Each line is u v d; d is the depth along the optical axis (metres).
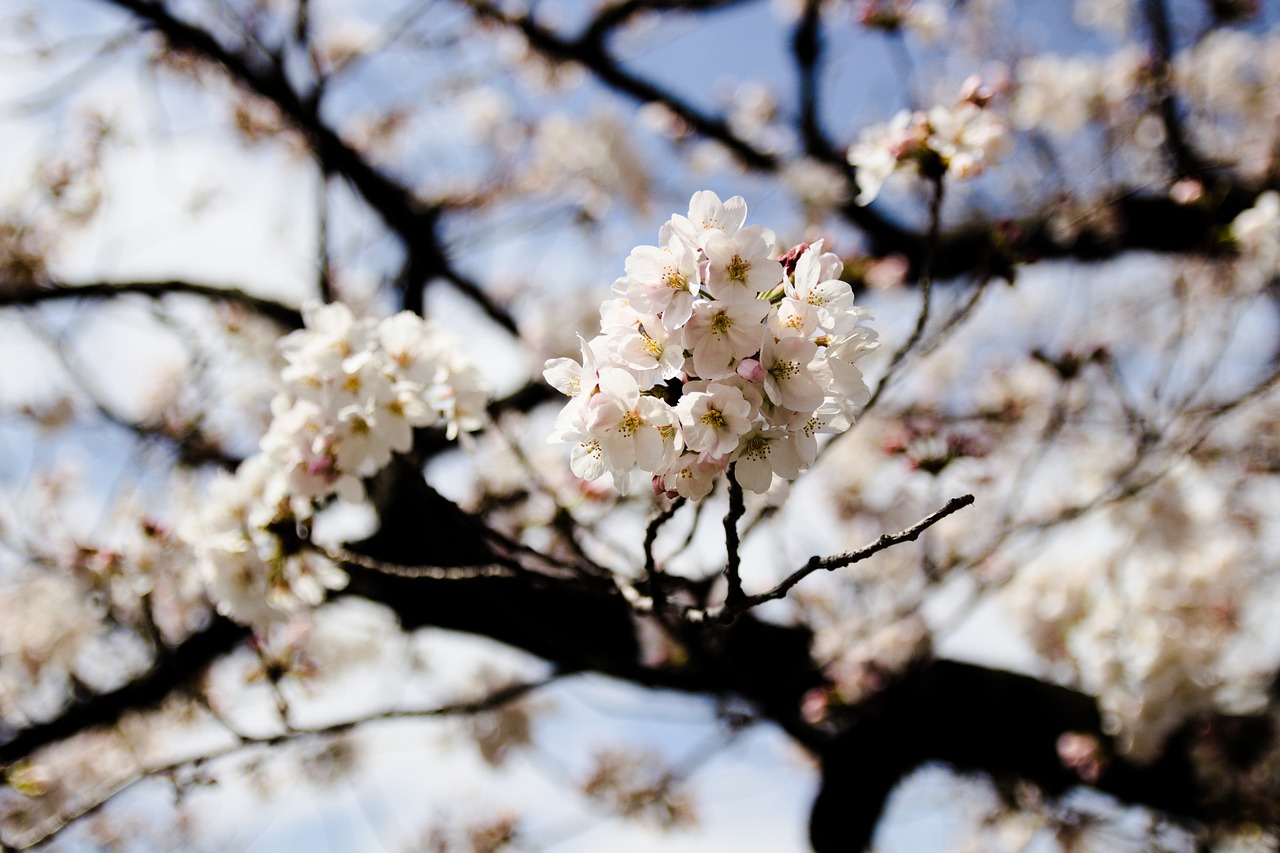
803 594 4.99
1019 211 6.21
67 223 5.89
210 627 4.60
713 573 2.89
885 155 2.47
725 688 4.24
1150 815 4.34
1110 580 4.49
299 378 2.34
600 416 1.52
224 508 2.55
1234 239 4.13
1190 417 3.95
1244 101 7.06
